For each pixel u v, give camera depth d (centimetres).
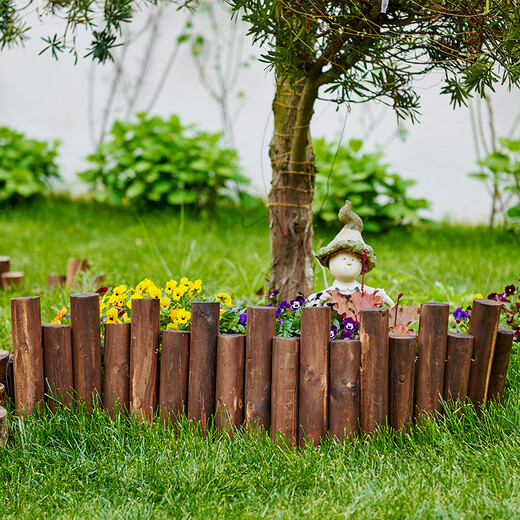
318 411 254
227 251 643
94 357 268
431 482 228
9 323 399
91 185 943
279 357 254
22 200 927
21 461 239
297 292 368
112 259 604
